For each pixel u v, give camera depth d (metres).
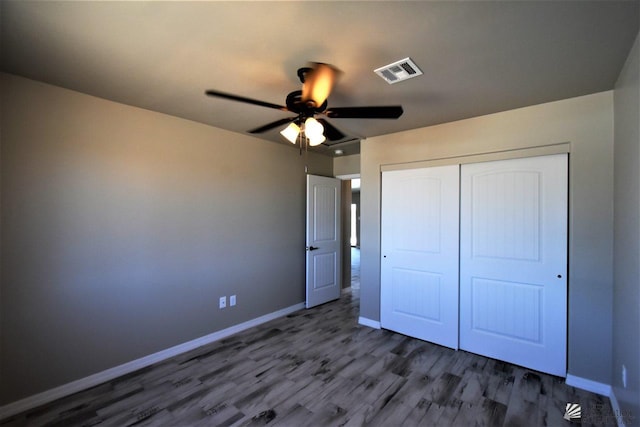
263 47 1.75
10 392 2.11
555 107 2.54
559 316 2.55
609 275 2.32
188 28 1.58
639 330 1.64
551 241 2.59
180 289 3.05
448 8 1.40
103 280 2.54
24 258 2.16
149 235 2.82
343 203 5.34
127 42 1.71
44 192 2.24
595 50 1.75
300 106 1.97
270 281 3.98
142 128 2.77
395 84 2.20
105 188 2.55
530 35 1.61
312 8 1.40
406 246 3.44
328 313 4.25
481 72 2.03
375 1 1.35
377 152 3.66
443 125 3.16
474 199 3.00
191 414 2.11
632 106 1.78
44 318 2.25
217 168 3.37
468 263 3.04
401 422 2.03
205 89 2.33
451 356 2.95
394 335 3.46
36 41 1.70
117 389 2.41
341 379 2.54
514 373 2.63
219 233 3.39
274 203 4.03
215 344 3.24
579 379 2.43
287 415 2.10
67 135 2.35
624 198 1.98
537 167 2.66
